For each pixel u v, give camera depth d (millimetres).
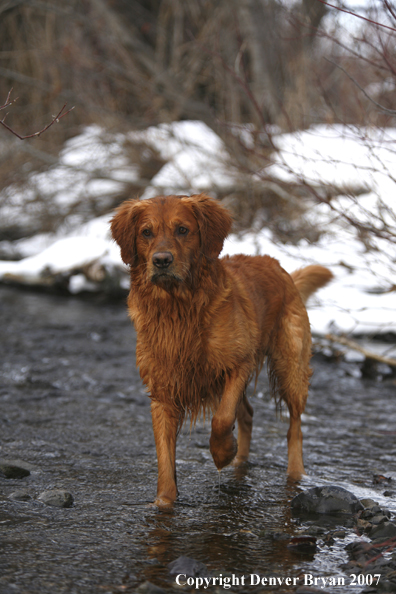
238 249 12500
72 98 17812
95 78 18094
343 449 6133
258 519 4484
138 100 18438
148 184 16344
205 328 4871
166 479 4812
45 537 4062
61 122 18547
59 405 7309
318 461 5785
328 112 12438
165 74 17672
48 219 17312
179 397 4969
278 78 16938
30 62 19859
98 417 6910
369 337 9930
